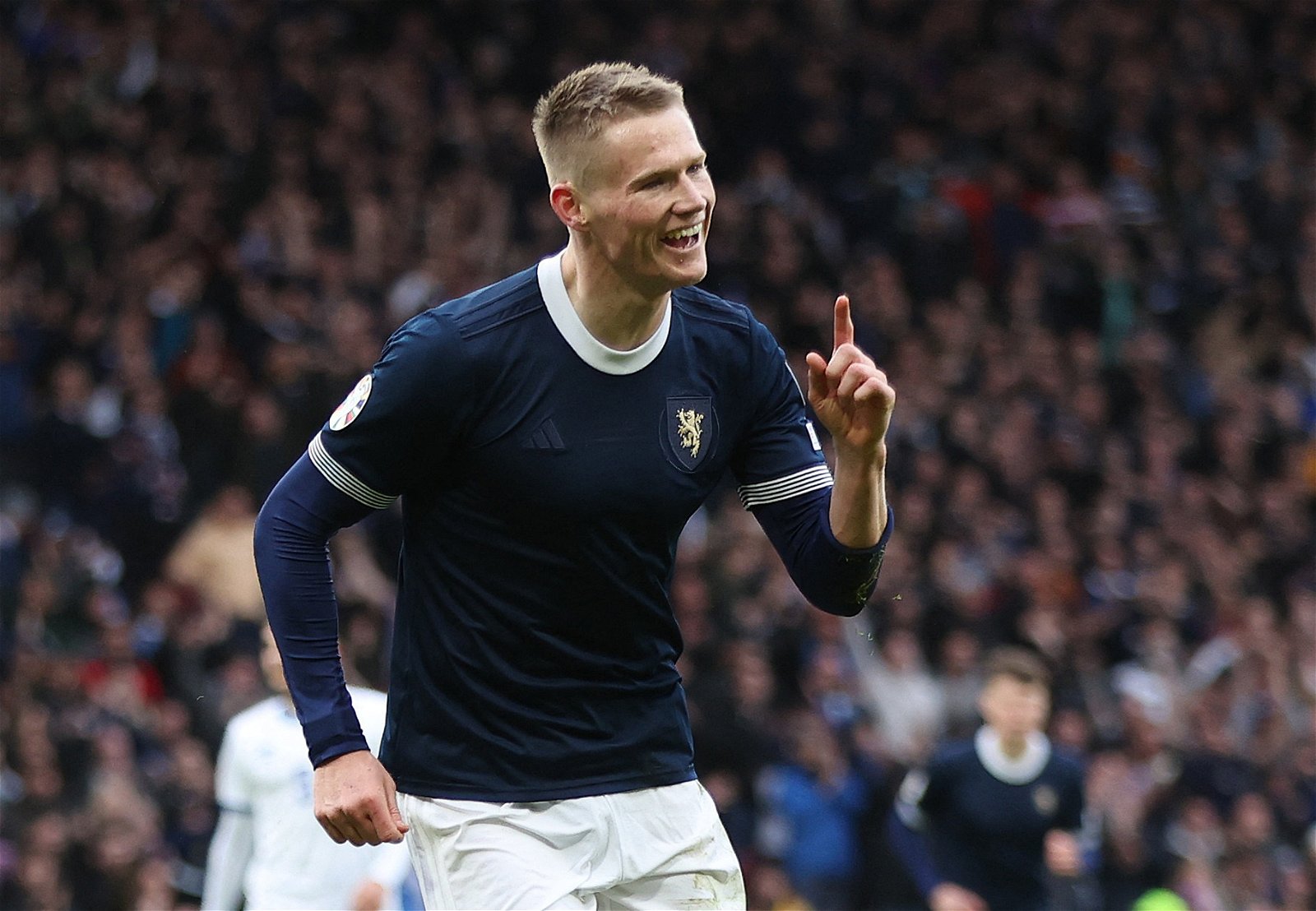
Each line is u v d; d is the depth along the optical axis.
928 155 33.91
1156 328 32.38
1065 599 25.14
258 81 32.03
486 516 6.50
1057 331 31.62
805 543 6.79
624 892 6.70
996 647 22.92
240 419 24.41
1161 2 37.84
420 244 29.52
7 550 22.25
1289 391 31.14
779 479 6.88
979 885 14.81
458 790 6.56
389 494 6.51
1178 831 20.61
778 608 22.36
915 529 25.17
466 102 32.44
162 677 20.55
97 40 32.62
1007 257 32.50
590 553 6.49
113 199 29.39
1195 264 33.38
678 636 6.81
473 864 6.50
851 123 33.62
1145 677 23.53
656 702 6.72
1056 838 14.45
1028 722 14.76
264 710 12.93
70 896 17.02
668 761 6.71
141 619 21.33
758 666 20.84
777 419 6.90
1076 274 31.89
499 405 6.40
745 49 33.53
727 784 19.80
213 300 27.53
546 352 6.43
